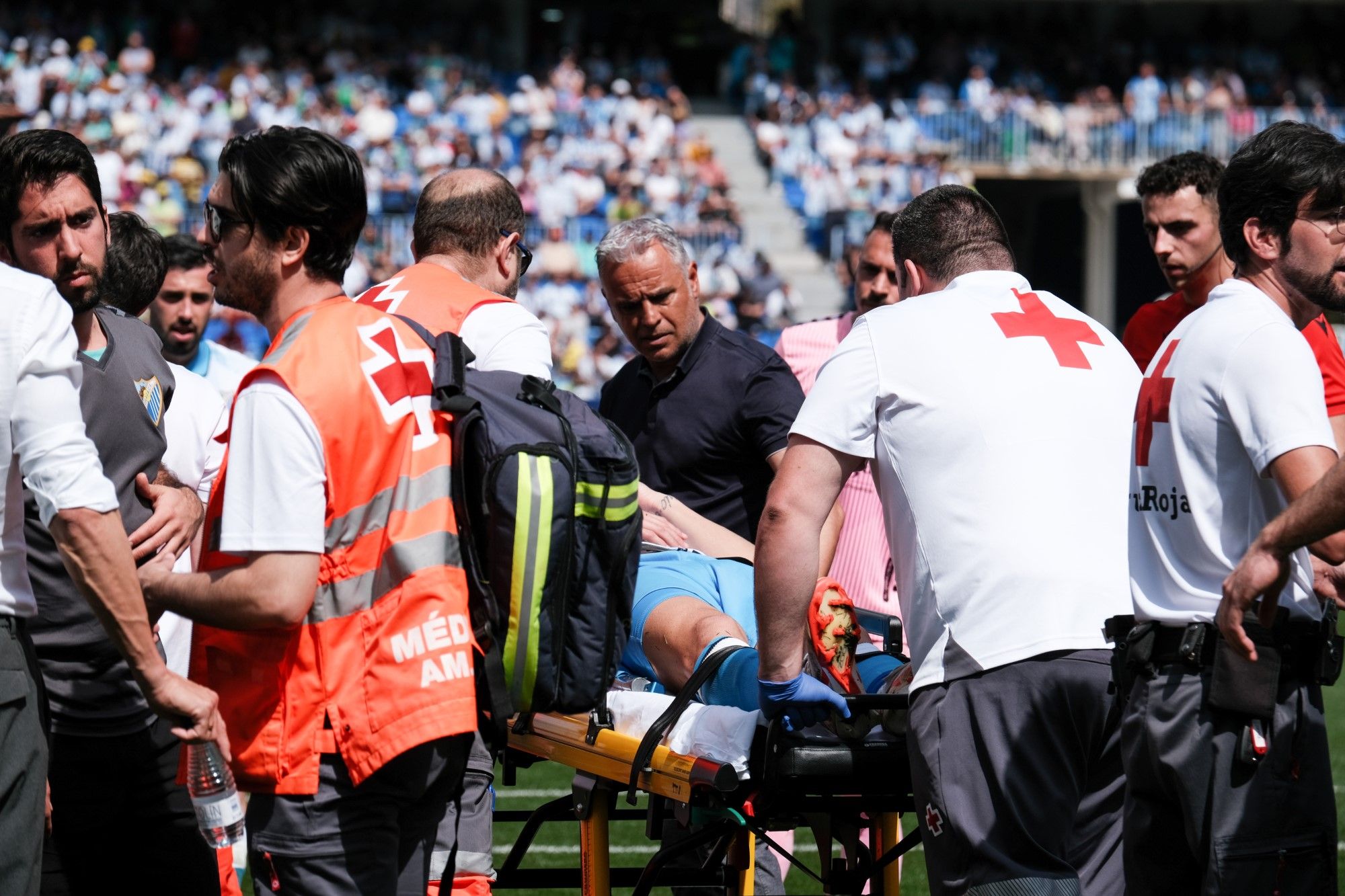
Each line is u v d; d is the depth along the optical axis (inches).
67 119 3031.5
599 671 364.5
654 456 576.7
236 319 2306.8
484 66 3553.2
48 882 417.7
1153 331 624.1
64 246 386.3
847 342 402.9
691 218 3036.4
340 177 352.5
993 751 371.2
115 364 421.1
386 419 339.0
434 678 333.7
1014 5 3769.7
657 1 4079.7
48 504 328.8
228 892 487.2
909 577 392.2
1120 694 368.2
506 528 346.9
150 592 339.3
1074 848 401.4
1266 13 3774.6
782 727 405.1
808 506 392.2
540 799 853.8
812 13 3759.8
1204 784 347.3
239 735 335.9
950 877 376.5
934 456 385.1
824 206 3216.0
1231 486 354.3
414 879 358.0
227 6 3585.1
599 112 3380.9
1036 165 3329.2
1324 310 367.9
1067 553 377.1
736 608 509.0
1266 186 362.3
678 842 415.8
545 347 460.8
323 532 331.0
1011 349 392.5
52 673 410.6
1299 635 344.2
